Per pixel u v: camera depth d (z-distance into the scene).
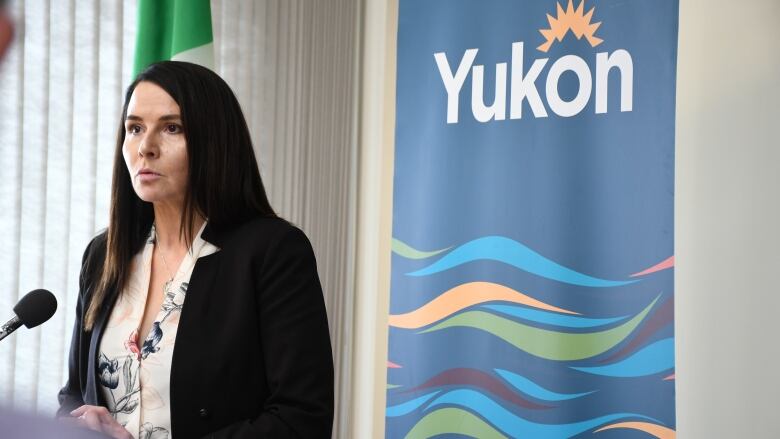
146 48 2.89
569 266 3.07
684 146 3.08
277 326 1.50
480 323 3.20
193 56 2.89
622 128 3.03
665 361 2.90
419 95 3.37
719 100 3.04
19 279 2.63
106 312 1.57
